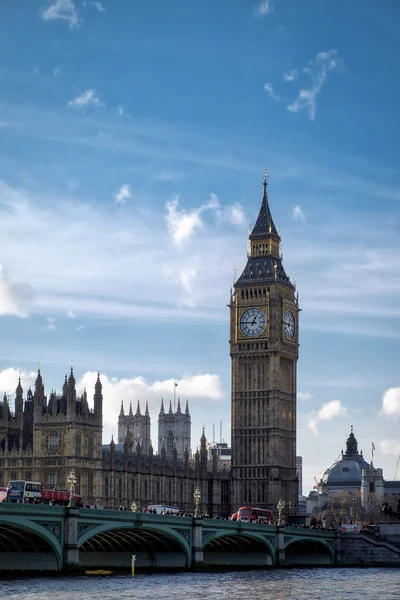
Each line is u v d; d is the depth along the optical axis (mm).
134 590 168125
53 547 173375
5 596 153250
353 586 189375
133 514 188875
